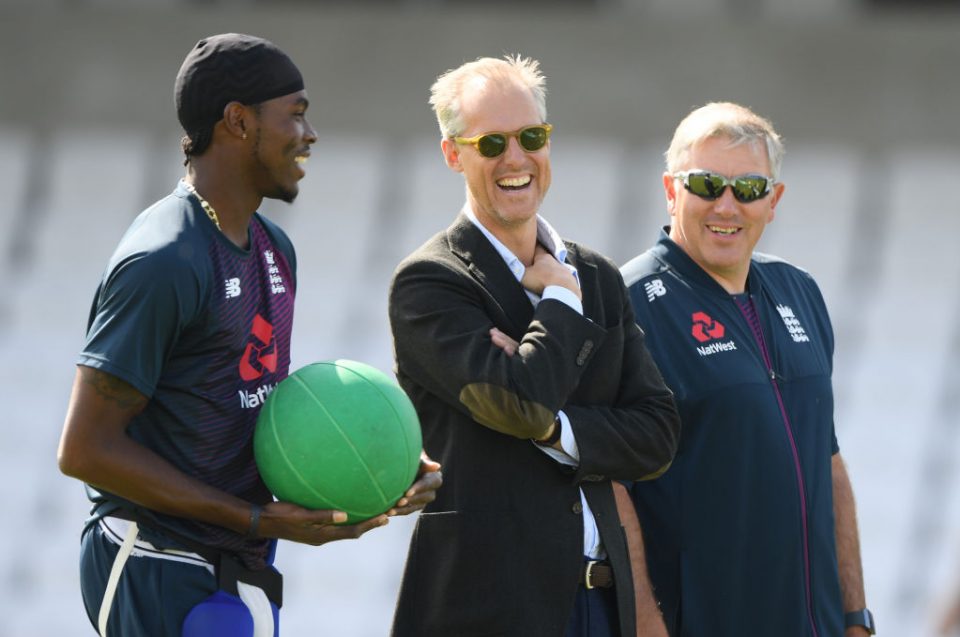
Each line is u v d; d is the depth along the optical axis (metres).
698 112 16.72
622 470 13.88
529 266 14.27
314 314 47.34
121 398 11.98
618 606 13.92
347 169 49.59
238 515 12.34
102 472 11.94
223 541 12.82
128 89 49.75
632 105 49.06
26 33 49.62
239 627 12.70
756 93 49.09
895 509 43.31
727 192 16.11
